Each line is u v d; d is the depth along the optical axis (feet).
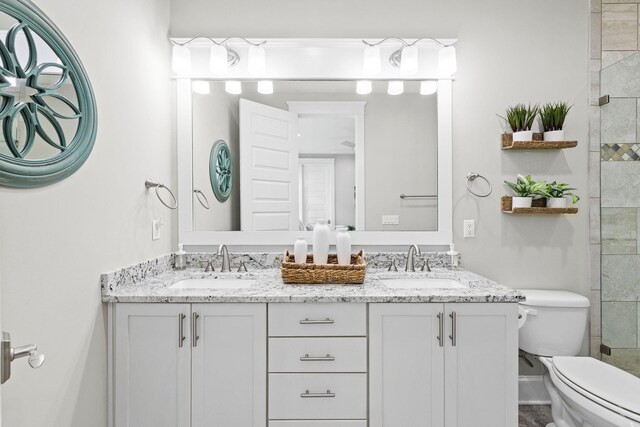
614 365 6.72
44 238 3.63
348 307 4.89
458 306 4.88
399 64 6.97
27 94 3.40
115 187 4.98
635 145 6.72
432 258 6.83
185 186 7.00
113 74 4.93
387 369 4.89
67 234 3.98
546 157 6.94
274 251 7.07
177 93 7.00
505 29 6.97
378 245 7.05
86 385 4.37
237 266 6.89
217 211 7.06
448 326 4.89
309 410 4.89
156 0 6.36
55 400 3.81
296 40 6.90
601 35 6.92
